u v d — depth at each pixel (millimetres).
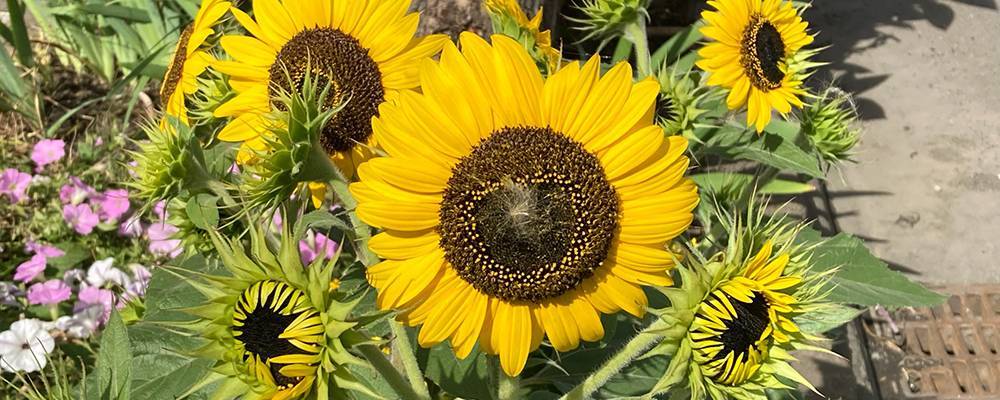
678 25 2258
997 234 1861
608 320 1105
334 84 1015
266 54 1036
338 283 1021
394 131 916
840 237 1292
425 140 918
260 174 939
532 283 929
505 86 919
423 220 929
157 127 1024
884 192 1934
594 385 960
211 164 1067
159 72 1819
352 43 1028
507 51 914
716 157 1803
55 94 2031
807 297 934
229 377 868
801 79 1236
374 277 934
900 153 2012
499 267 927
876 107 2102
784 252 933
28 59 1979
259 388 865
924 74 2189
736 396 903
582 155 929
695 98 1135
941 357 1642
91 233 1665
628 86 922
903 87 2152
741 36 1201
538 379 1122
